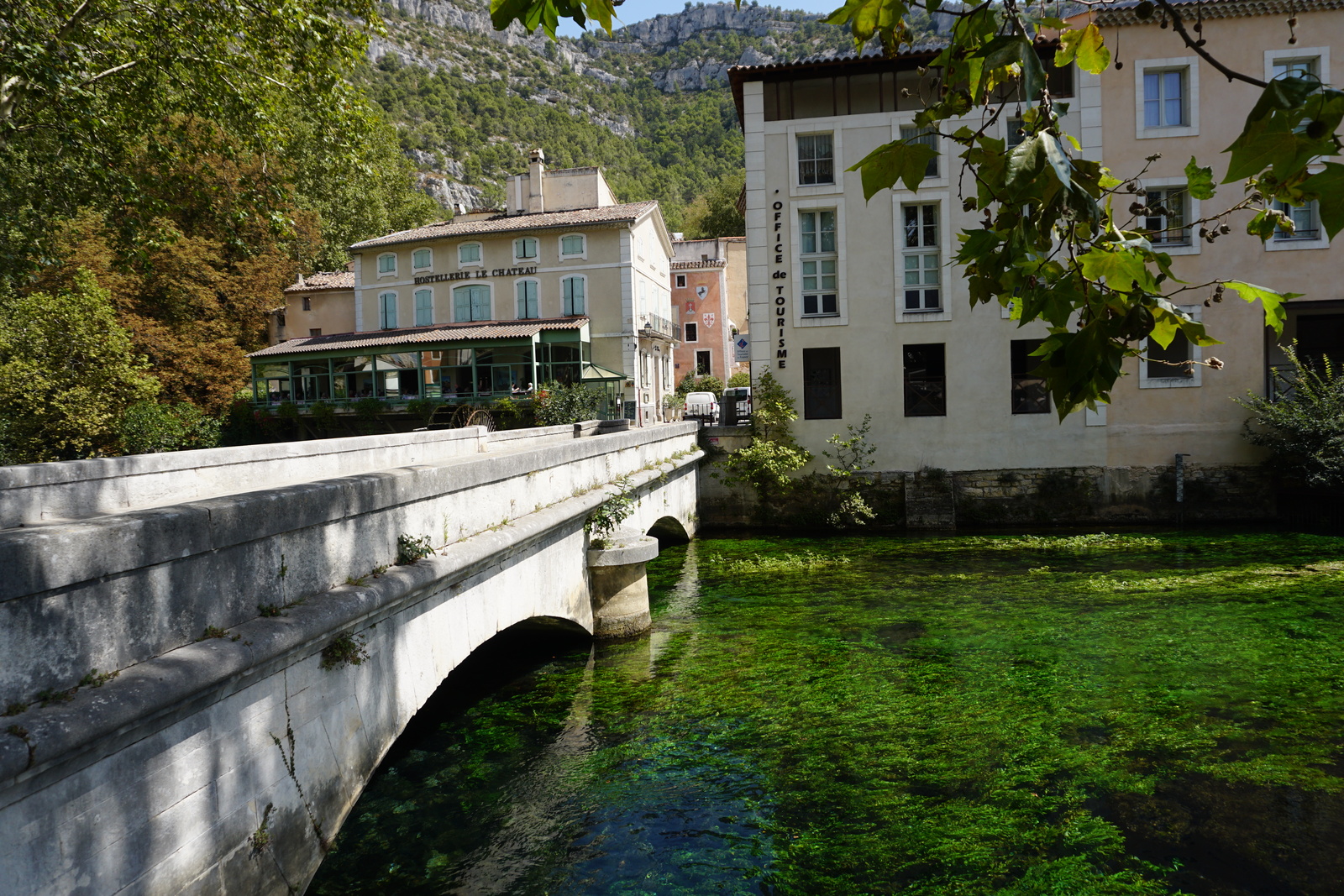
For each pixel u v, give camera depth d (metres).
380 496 5.11
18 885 2.62
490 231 35.09
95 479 7.55
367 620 4.88
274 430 34.09
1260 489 20.53
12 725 2.57
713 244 52.91
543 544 8.72
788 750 7.45
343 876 5.61
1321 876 5.23
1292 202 1.53
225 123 14.99
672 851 5.86
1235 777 6.59
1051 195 1.62
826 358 22.14
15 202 14.61
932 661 9.86
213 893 3.52
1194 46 1.50
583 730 8.09
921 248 21.70
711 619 12.35
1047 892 5.18
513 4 2.05
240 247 14.98
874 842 5.87
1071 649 10.13
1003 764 6.99
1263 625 10.91
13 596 2.68
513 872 5.64
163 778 3.27
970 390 21.41
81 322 23.12
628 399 34.12
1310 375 20.27
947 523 21.03
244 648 3.58
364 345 33.44
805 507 21.81
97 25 13.34
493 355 34.16
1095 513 21.03
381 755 5.04
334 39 14.07
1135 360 21.08
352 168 15.67
